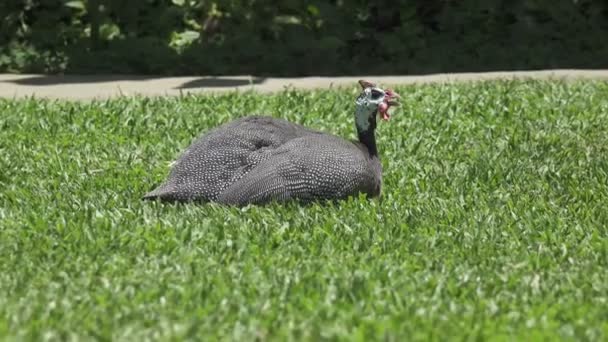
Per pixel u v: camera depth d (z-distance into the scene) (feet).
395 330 28.84
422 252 36.45
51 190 44.21
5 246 36.11
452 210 41.52
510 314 30.45
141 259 34.88
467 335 28.48
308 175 40.09
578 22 85.10
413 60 81.25
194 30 84.12
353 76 78.07
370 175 41.47
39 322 29.04
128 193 43.37
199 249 35.91
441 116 59.36
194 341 27.96
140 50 79.10
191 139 54.13
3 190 44.06
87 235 37.19
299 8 84.74
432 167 48.80
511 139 53.88
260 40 81.87
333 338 27.86
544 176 47.50
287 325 29.12
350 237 37.60
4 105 61.67
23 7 82.94
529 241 38.17
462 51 83.05
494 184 46.37
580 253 36.68
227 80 74.23
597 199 44.14
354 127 57.00
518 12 85.25
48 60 79.00
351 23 84.48
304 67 79.46
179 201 40.09
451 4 86.28
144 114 59.31
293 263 34.65
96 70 78.38
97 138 54.29
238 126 40.98
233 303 30.86
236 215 39.04
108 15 82.79
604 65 81.20
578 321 29.99
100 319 29.53
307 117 58.80
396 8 85.20
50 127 56.39
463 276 33.73
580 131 56.29
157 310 30.35
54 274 33.42
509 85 67.67
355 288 31.91
